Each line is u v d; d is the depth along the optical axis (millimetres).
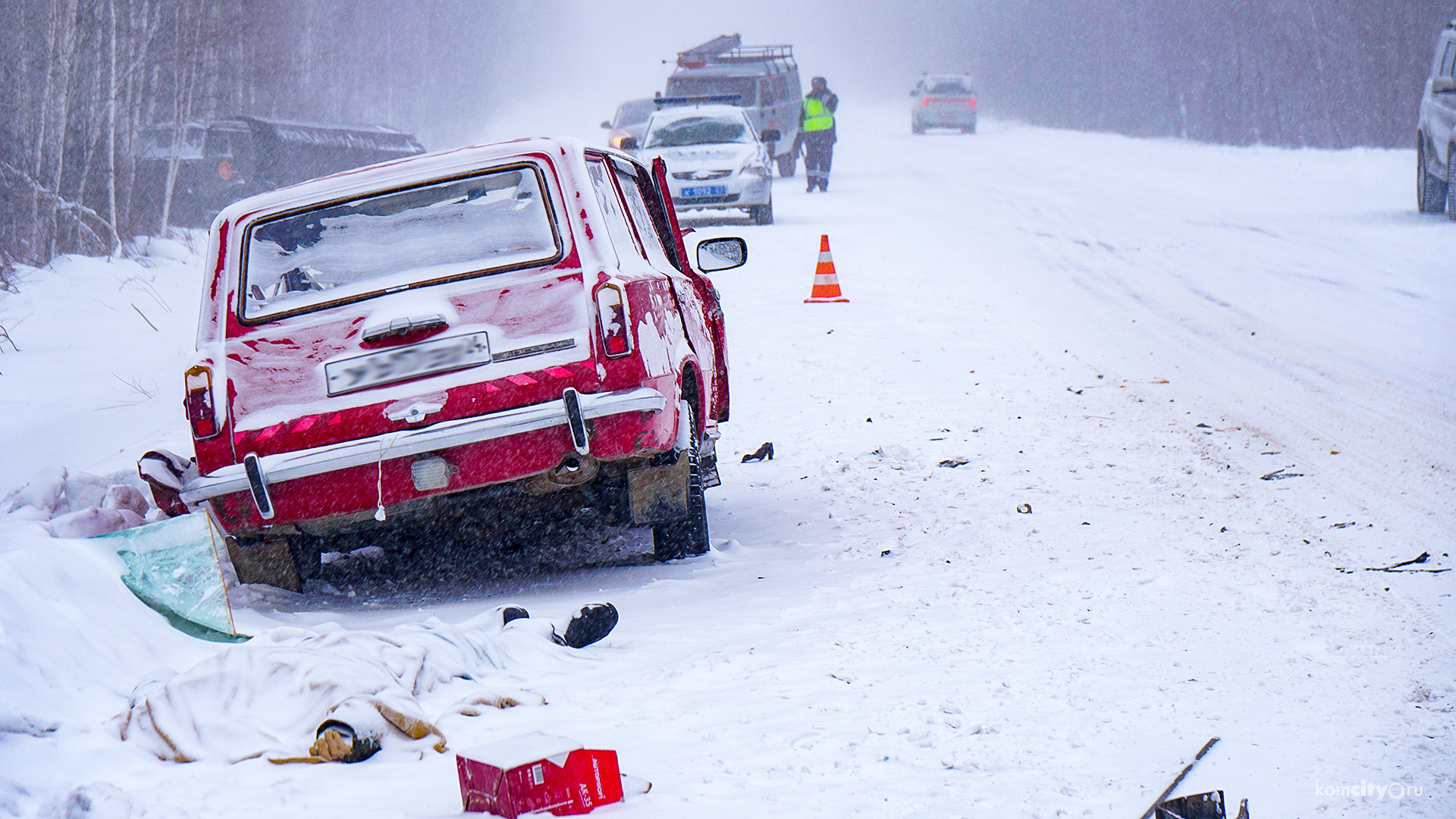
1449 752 6453
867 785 6164
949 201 56062
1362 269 32750
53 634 7574
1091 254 38594
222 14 53906
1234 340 24750
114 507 11523
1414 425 16906
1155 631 8875
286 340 10461
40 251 34031
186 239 43594
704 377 12844
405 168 11055
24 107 38312
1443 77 40406
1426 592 9641
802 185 66000
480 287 10570
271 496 10273
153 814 5773
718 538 13172
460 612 10570
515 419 10117
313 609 10852
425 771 6492
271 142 53062
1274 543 11438
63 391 22734
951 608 9773
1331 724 6895
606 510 11625
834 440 18016
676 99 51312
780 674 8211
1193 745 6617
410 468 10211
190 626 8734
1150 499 13648
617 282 10492
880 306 30109
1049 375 22203
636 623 9906
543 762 5770
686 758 6613
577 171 11000
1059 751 6613
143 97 48125
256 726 6930
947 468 15938
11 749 6426
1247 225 43156
